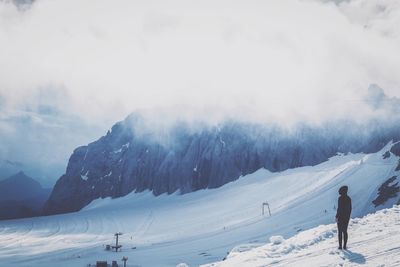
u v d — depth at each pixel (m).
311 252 16.00
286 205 162.88
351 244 16.33
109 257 113.62
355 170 177.12
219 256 102.38
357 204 137.12
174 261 100.56
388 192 131.25
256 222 146.38
